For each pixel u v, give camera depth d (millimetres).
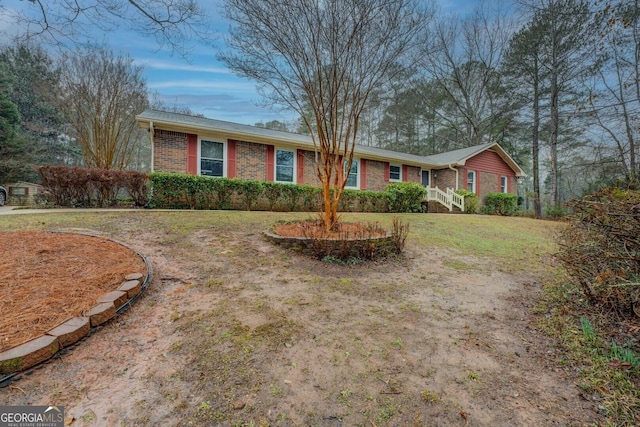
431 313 3092
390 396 1838
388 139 27156
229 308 2834
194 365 1994
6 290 2547
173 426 1514
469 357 2314
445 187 16906
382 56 5371
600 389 1930
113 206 8641
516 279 4332
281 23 4949
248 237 5320
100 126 12977
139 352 2088
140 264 3512
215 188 9383
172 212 7352
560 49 13711
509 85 18375
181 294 3039
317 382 1925
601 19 6254
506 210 16672
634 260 2449
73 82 12703
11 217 5641
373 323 2793
